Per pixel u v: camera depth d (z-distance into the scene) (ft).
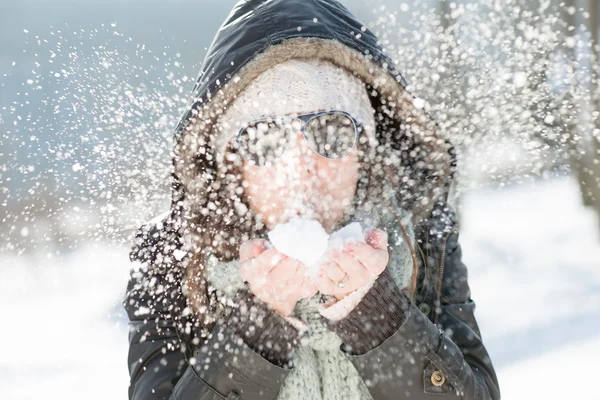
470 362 4.27
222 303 4.02
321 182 3.82
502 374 10.95
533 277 17.42
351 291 3.70
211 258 4.11
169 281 4.29
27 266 20.85
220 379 3.71
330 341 3.92
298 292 3.71
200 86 4.08
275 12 3.97
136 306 4.32
